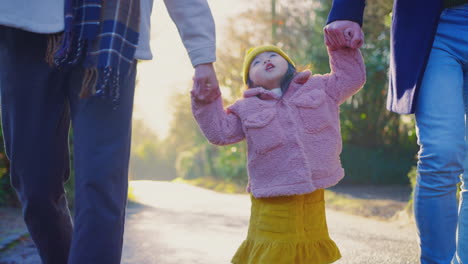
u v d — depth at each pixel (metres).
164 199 8.55
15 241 3.56
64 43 1.68
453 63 1.89
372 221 5.87
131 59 1.77
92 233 1.78
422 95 1.90
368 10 4.88
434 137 1.84
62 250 2.10
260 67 2.40
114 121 1.82
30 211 2.00
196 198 9.01
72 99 1.86
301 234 2.20
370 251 3.59
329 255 2.26
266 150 2.22
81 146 1.81
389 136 12.35
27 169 1.92
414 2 1.93
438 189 1.83
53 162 1.96
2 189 5.91
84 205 1.79
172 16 1.97
